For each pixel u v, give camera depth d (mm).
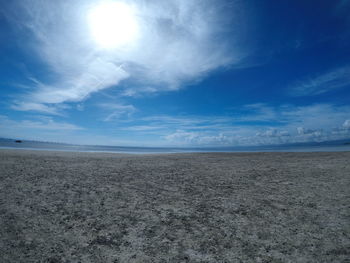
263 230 3318
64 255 2564
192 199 4941
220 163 12555
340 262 2455
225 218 3803
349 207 4305
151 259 2525
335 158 13641
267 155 18938
